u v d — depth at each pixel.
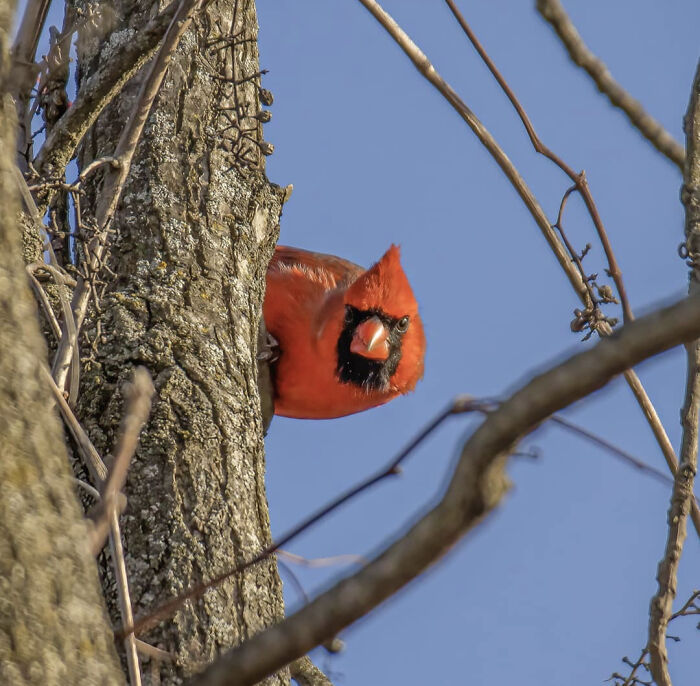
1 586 2.02
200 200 5.69
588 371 1.88
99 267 4.46
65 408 3.55
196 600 4.31
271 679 4.12
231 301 5.46
